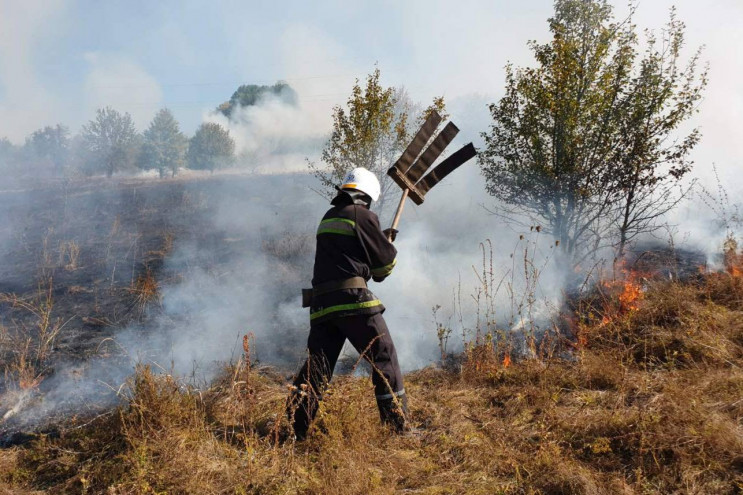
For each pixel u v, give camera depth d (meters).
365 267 3.25
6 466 3.09
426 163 3.64
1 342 5.06
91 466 3.00
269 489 2.71
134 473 2.82
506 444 3.03
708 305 4.42
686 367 3.64
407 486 2.76
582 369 3.76
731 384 3.24
